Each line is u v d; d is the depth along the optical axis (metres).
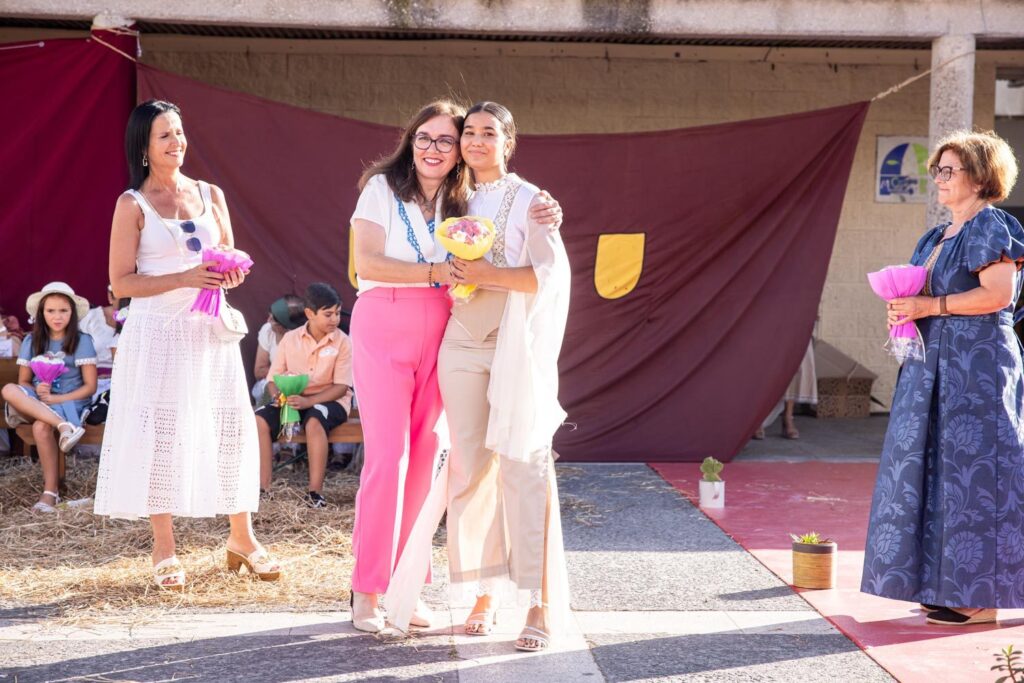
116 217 4.14
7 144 6.70
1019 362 3.85
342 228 7.00
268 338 6.79
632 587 4.32
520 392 3.54
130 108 6.82
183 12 6.74
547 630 3.61
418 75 9.80
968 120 7.07
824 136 6.95
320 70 9.74
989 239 3.74
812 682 3.28
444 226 3.44
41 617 3.92
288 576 4.46
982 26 7.03
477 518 3.71
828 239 7.02
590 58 9.84
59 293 5.98
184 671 3.35
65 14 6.68
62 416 5.81
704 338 7.12
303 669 3.37
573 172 6.96
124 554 4.79
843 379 9.93
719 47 9.77
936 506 3.80
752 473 6.89
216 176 6.91
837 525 5.46
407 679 3.29
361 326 3.75
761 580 4.43
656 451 7.14
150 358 4.13
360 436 5.88
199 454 4.19
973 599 3.72
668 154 6.97
